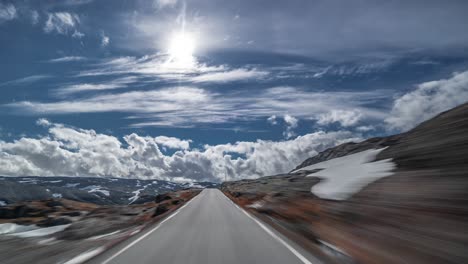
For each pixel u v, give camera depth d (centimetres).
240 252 884
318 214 1694
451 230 931
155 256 833
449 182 1666
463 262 660
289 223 1491
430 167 2520
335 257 805
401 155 4041
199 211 2400
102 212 2945
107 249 940
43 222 2970
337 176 6069
